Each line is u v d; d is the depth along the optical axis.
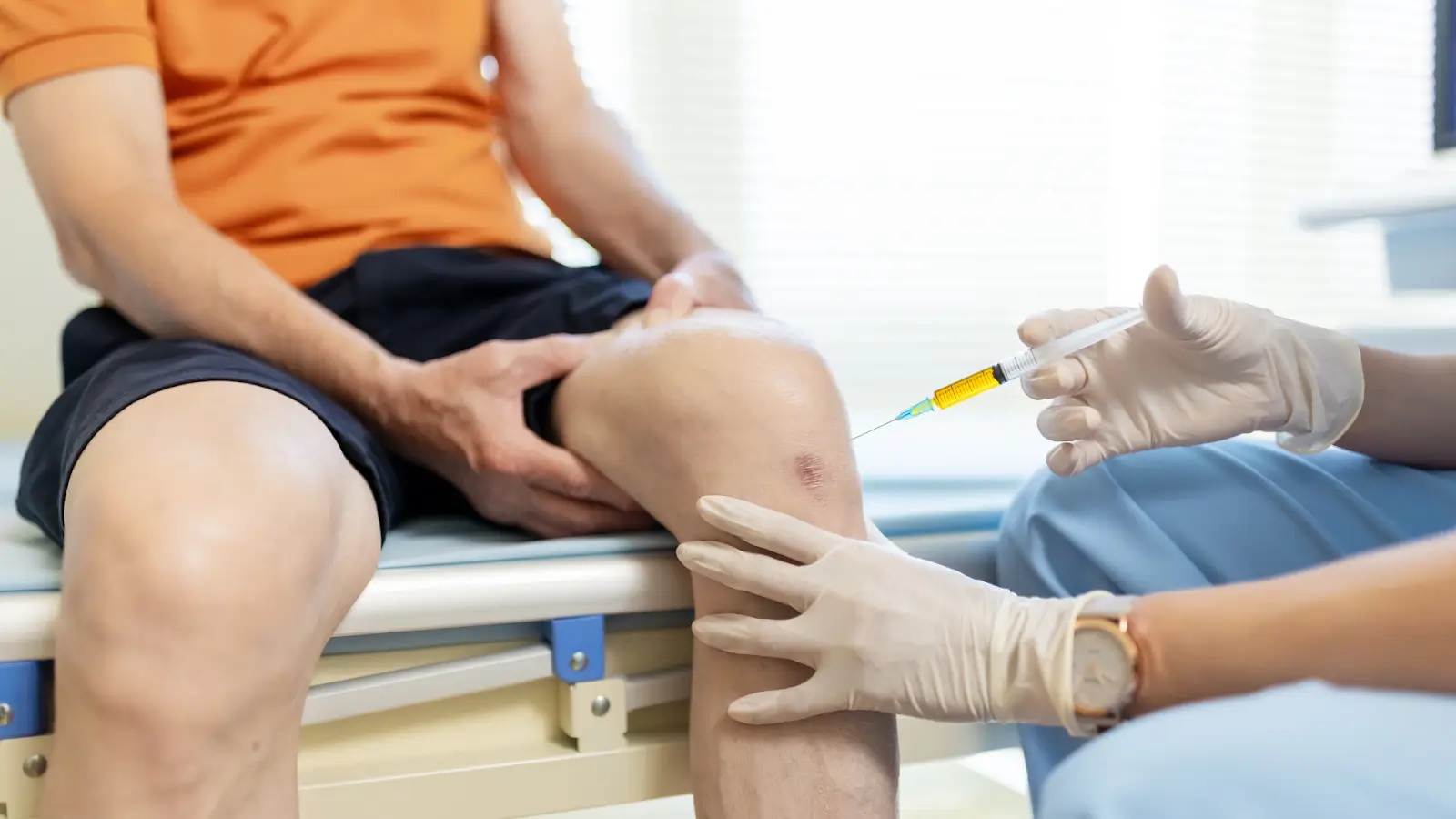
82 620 0.58
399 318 0.98
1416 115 3.27
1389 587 0.52
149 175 0.87
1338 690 0.49
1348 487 0.91
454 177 1.06
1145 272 3.06
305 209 0.99
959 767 1.71
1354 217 1.75
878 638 0.66
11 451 1.79
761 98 2.72
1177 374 0.88
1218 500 0.90
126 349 0.81
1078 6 2.93
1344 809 0.42
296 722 0.65
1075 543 0.88
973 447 1.67
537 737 0.82
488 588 0.76
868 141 2.80
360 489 0.74
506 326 1.00
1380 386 0.92
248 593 0.59
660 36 2.64
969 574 0.97
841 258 2.81
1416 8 3.26
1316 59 3.17
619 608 0.80
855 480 0.74
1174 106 3.04
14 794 0.67
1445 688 0.50
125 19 0.89
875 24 2.77
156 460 0.62
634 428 0.77
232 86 1.00
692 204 2.70
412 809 0.76
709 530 0.72
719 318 0.81
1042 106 2.92
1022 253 2.94
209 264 0.82
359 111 1.02
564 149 1.16
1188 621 0.58
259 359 0.83
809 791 0.67
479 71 1.13
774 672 0.70
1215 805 0.44
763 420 0.72
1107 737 0.52
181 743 0.57
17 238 2.13
